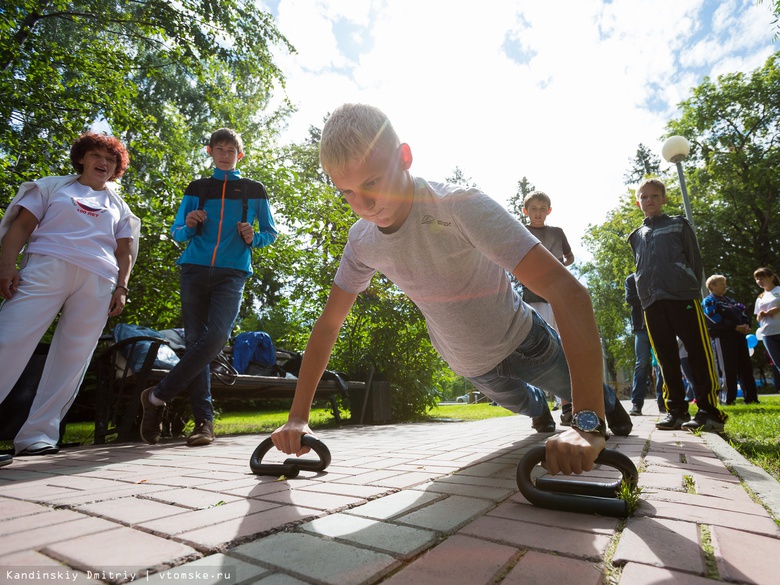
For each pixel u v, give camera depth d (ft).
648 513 4.34
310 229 25.11
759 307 25.50
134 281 23.15
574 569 3.13
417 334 24.27
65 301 10.48
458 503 4.84
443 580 2.97
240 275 12.37
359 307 23.12
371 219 5.57
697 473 6.19
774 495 4.96
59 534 3.78
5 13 23.85
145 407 11.64
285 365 20.95
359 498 5.03
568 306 4.67
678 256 12.42
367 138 4.80
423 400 23.93
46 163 23.15
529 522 4.15
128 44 33.91
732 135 84.33
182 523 4.08
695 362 11.95
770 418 14.48
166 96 50.37
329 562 3.23
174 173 27.68
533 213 15.67
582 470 4.01
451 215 5.61
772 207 79.82
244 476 6.54
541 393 10.60
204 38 30.35
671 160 27.78
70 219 10.55
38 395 10.21
